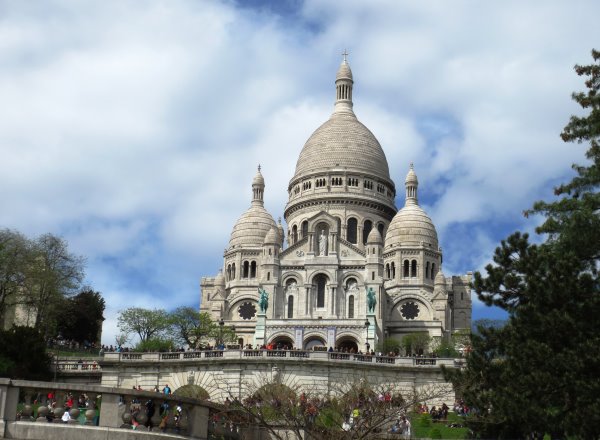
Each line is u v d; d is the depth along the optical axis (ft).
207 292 634.02
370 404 187.93
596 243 182.80
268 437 184.85
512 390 165.78
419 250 602.03
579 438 161.07
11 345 289.33
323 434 179.63
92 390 146.51
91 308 431.02
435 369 270.26
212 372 274.98
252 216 645.51
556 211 196.95
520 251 181.06
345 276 566.36
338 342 513.04
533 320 170.30
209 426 164.04
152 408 151.23
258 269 621.31
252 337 561.84
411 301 585.22
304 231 652.48
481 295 183.52
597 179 194.90
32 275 362.33
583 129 199.41
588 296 169.17
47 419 146.00
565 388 163.02
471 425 179.22
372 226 652.07
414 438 213.46
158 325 431.02
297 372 269.64
